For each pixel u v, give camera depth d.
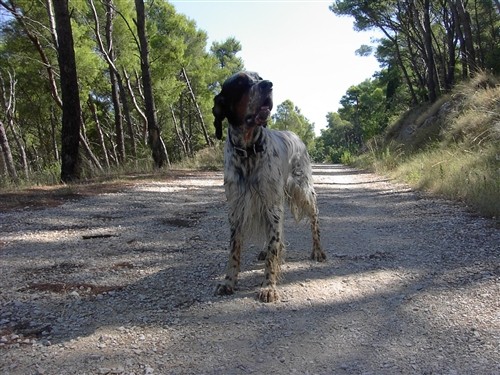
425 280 2.10
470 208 3.63
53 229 3.31
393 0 15.24
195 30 16.33
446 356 1.44
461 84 9.77
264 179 1.99
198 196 4.94
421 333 1.60
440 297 1.89
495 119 6.34
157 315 1.80
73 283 2.15
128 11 11.59
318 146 52.97
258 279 2.19
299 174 2.43
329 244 2.83
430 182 5.03
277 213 2.04
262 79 1.95
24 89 12.16
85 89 11.16
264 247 2.49
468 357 1.42
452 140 7.19
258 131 1.97
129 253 2.67
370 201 4.61
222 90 1.97
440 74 18.53
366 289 2.03
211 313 1.81
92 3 9.91
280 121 42.38
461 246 2.59
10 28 9.54
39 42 9.26
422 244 2.71
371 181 6.85
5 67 10.63
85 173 7.01
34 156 17.20
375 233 3.10
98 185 5.73
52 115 13.96
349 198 4.91
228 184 2.04
